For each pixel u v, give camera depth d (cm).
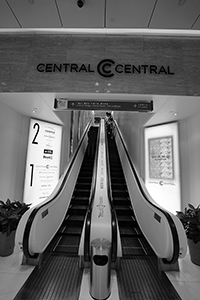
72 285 210
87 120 1162
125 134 757
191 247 272
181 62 317
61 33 324
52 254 276
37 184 444
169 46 320
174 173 426
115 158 717
